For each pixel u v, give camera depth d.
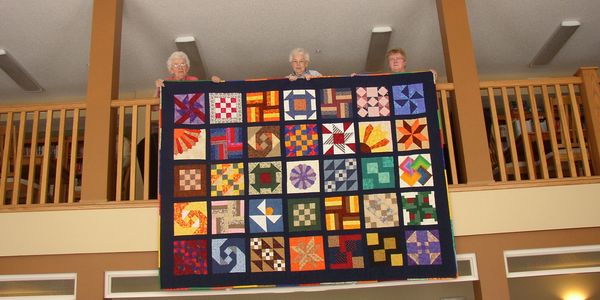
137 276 3.68
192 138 3.80
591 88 4.05
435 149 3.79
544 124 6.46
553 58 6.36
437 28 5.51
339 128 3.84
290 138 3.82
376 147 3.80
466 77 4.05
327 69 6.37
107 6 4.29
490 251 3.68
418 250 3.62
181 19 5.13
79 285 3.64
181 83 3.91
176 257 3.59
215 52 5.84
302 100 3.90
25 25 5.08
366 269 3.59
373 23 5.36
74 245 3.70
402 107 3.89
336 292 5.61
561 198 3.76
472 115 3.95
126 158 4.84
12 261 3.70
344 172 3.75
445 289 5.67
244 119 3.86
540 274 3.68
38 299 3.68
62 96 6.90
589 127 4.03
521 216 3.72
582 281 6.04
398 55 4.14
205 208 3.68
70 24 5.08
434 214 3.67
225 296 5.42
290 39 5.61
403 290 5.66
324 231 3.65
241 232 3.65
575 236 3.71
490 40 5.87
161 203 3.67
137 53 5.80
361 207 3.69
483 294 3.61
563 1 5.10
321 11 5.11
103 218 3.74
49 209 3.76
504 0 5.05
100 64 4.11
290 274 3.58
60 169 3.91
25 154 6.96
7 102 7.01
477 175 3.82
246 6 4.97
